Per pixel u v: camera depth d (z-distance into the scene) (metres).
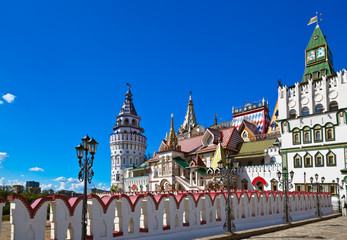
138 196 15.83
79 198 13.48
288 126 51.47
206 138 66.81
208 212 19.97
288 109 52.19
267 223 25.02
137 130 125.62
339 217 35.47
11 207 11.32
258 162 58.31
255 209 24.09
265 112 82.25
